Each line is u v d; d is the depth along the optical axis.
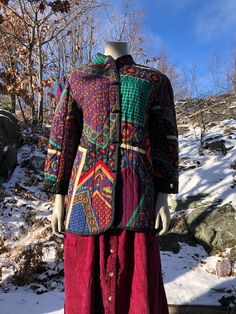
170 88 1.95
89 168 1.80
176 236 4.77
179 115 9.97
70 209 1.84
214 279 3.97
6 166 6.12
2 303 3.49
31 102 8.22
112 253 1.80
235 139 7.11
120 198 1.76
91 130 1.81
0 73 7.90
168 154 1.86
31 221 5.11
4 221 5.06
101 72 1.88
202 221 4.80
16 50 9.76
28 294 3.71
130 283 1.82
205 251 4.59
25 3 9.55
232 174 5.77
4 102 10.33
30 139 7.37
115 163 1.77
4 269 4.13
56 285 3.91
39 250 4.16
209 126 8.53
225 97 10.74
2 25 9.30
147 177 1.80
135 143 1.79
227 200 5.15
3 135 6.37
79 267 1.84
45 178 1.90
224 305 3.47
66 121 1.90
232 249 4.39
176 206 5.30
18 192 5.84
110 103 1.81
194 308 3.47
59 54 11.45
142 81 1.85
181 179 5.86
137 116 1.81
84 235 1.78
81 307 1.82
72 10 10.78
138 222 1.75
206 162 6.34
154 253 1.85
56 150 1.89
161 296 1.95
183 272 4.11
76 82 1.88
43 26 10.01
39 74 9.33
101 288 1.81
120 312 1.80
